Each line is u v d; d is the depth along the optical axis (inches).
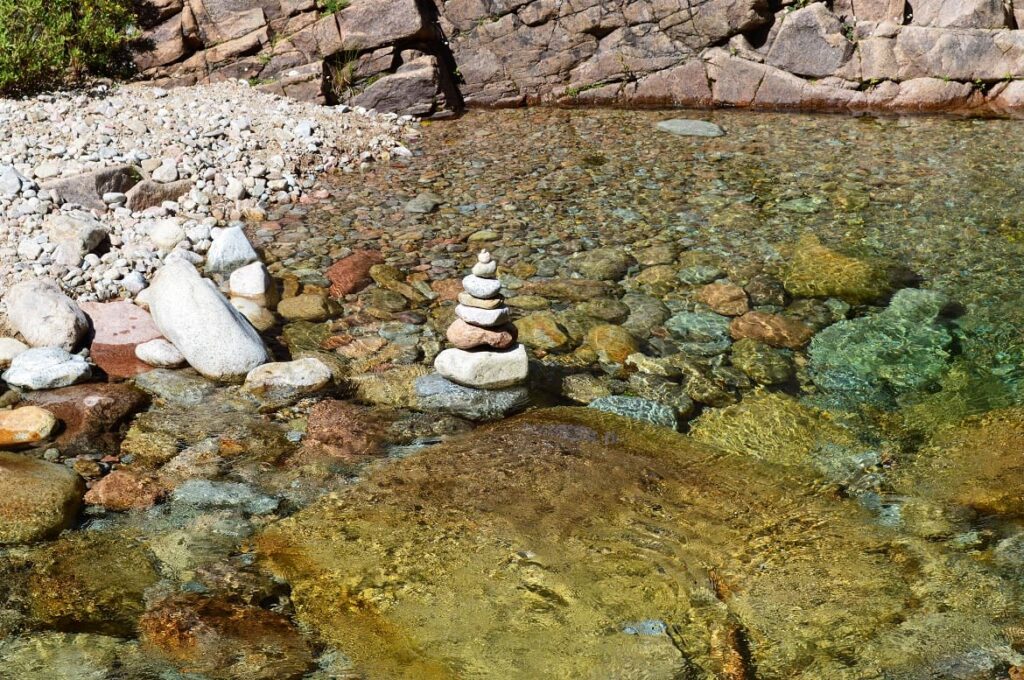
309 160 294.2
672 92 367.2
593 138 318.7
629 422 196.4
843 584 167.5
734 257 245.8
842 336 219.6
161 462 187.9
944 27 358.0
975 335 219.3
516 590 165.9
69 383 202.2
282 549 172.2
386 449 191.9
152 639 160.2
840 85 358.3
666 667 157.5
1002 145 310.0
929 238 253.6
